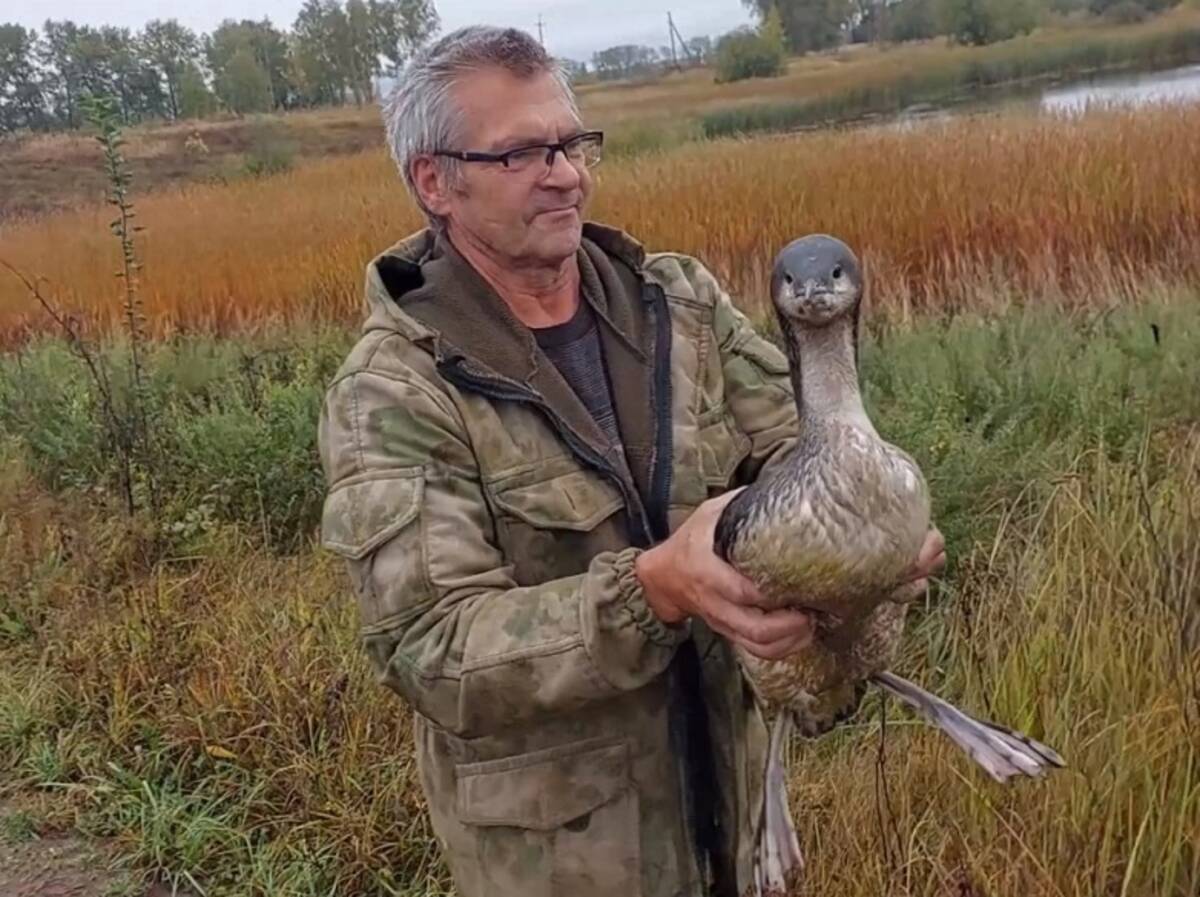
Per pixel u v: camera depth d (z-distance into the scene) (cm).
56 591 579
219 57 6462
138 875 412
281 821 413
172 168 3656
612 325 229
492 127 214
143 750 461
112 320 1159
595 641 188
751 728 244
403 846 395
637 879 221
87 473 698
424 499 201
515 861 222
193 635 506
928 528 188
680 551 184
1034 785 328
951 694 393
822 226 1186
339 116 4722
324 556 562
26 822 439
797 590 179
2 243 1833
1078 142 1407
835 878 329
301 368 793
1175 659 352
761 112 4053
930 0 7650
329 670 461
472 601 196
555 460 213
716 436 233
